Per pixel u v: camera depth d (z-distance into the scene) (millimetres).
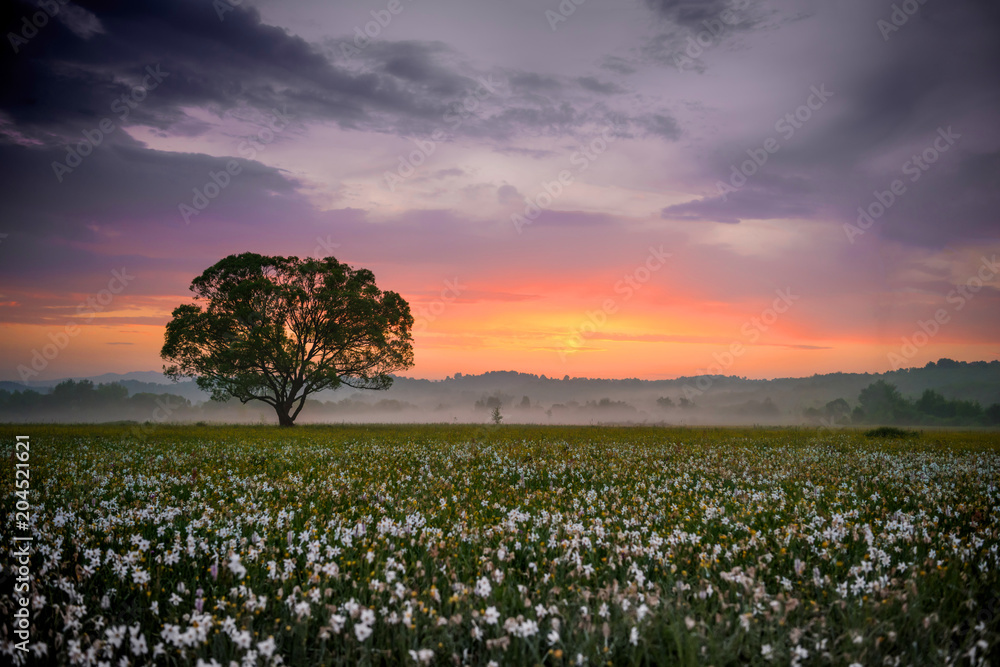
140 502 8922
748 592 4773
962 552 5949
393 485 11227
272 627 4734
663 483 11852
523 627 4047
